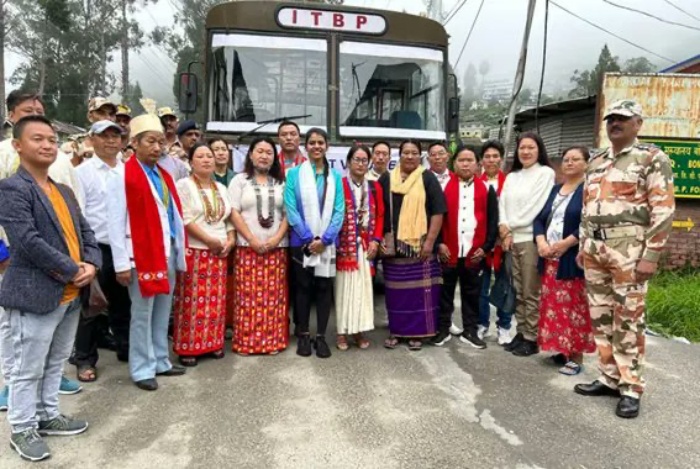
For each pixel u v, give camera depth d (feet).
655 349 16.89
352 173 15.71
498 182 17.62
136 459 10.00
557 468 9.93
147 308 12.97
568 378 14.17
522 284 15.87
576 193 14.20
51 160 9.82
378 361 15.15
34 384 10.10
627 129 12.17
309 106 19.30
